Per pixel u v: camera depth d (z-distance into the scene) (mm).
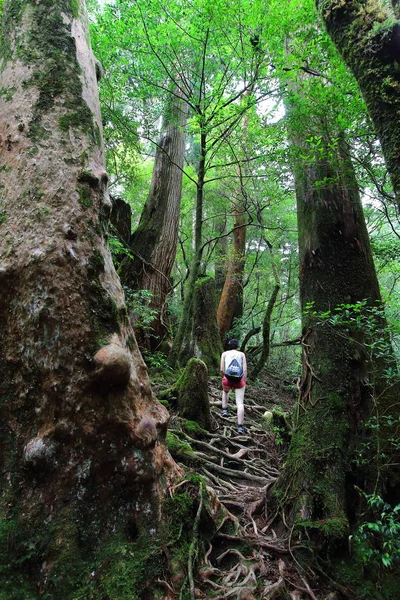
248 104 4656
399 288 7129
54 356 1759
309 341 3086
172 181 9578
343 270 3031
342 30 1724
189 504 2215
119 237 8148
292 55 3404
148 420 1987
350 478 2553
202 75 4855
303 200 3385
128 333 2219
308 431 2795
